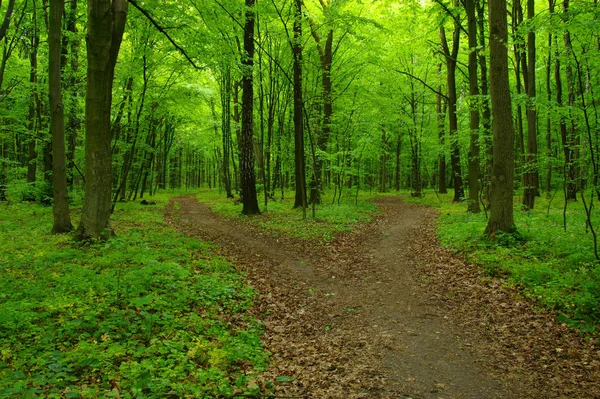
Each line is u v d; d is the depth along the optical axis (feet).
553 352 17.46
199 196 122.62
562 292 22.84
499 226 36.88
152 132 95.30
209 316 21.04
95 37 33.12
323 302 26.30
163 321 18.74
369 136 73.05
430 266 34.24
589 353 16.99
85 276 24.09
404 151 134.51
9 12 23.11
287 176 143.33
